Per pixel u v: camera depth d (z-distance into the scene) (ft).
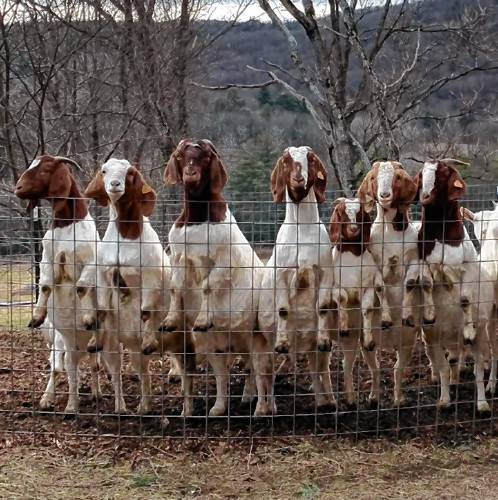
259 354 23.24
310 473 19.45
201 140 22.29
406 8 51.80
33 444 21.39
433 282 22.75
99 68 46.85
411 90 53.36
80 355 24.02
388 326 22.36
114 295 22.48
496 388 26.53
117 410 23.30
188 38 47.24
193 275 22.36
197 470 19.62
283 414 23.58
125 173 21.95
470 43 45.11
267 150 70.49
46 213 36.55
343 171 42.04
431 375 27.35
